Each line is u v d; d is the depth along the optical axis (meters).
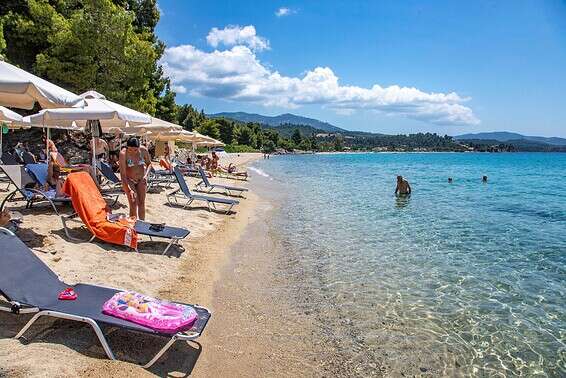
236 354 4.45
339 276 7.36
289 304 5.99
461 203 17.67
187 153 29.00
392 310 5.96
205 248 8.38
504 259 8.73
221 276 6.86
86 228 7.57
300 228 11.40
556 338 5.24
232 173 29.33
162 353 3.76
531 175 39.16
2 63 5.41
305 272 7.50
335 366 4.43
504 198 19.97
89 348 3.85
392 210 15.02
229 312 5.50
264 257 8.28
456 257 8.81
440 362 4.62
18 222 6.93
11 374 3.19
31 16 25.03
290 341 4.89
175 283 6.13
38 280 4.12
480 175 38.53
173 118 50.28
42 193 8.12
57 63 22.84
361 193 20.62
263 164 57.53
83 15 23.23
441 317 5.78
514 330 5.43
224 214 12.47
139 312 3.79
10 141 23.61
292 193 20.23
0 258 3.98
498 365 4.61
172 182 17.19
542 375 4.43
